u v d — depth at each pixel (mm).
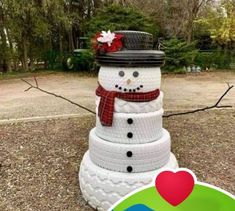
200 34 18172
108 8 13398
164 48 13484
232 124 5516
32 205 2979
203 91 9227
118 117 2736
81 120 5723
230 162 3951
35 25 13750
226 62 15531
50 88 9820
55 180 3455
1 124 5504
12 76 12836
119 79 2678
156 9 16312
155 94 2787
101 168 2836
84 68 14375
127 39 2680
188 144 4531
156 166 2822
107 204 2770
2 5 12922
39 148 4340
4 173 3607
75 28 16250
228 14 15961
